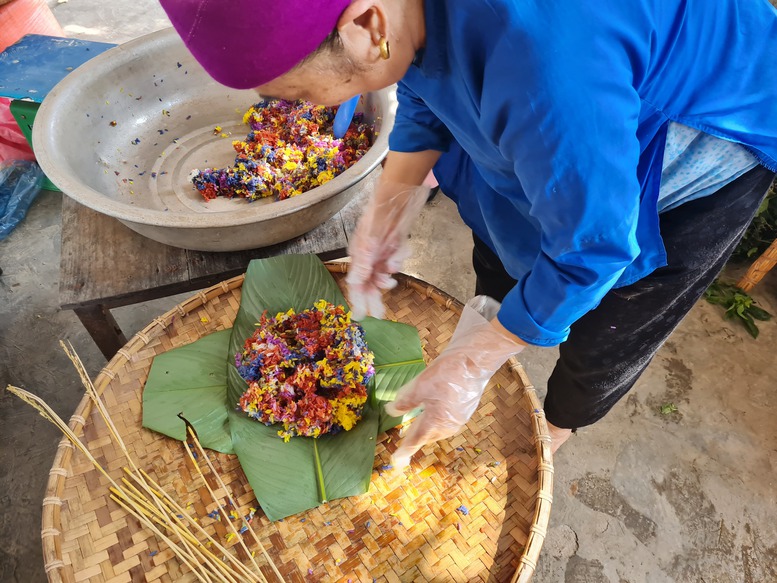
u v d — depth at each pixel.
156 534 0.79
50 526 0.77
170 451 0.89
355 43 0.48
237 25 0.43
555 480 1.37
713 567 1.25
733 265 1.80
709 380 1.55
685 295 0.84
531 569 0.74
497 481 0.86
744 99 0.62
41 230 1.88
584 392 1.00
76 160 1.17
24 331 1.63
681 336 1.64
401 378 0.97
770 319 1.68
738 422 1.47
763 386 1.54
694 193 0.72
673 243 0.76
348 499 0.85
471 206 1.00
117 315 1.68
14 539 1.27
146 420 0.90
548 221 0.54
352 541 0.81
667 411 1.49
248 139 1.33
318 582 0.78
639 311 0.83
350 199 1.14
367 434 0.91
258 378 0.94
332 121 1.33
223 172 1.22
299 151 1.24
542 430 0.87
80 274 1.11
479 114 0.57
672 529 1.30
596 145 0.47
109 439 0.88
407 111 0.87
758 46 0.61
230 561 0.79
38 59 1.62
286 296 1.04
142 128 1.36
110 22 2.67
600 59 0.46
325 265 1.10
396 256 0.96
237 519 0.83
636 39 0.49
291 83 0.50
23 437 1.42
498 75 0.48
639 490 1.36
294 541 0.81
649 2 0.50
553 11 0.45
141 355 0.99
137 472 0.83
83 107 1.22
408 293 1.09
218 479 0.84
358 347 0.93
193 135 1.39
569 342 0.94
